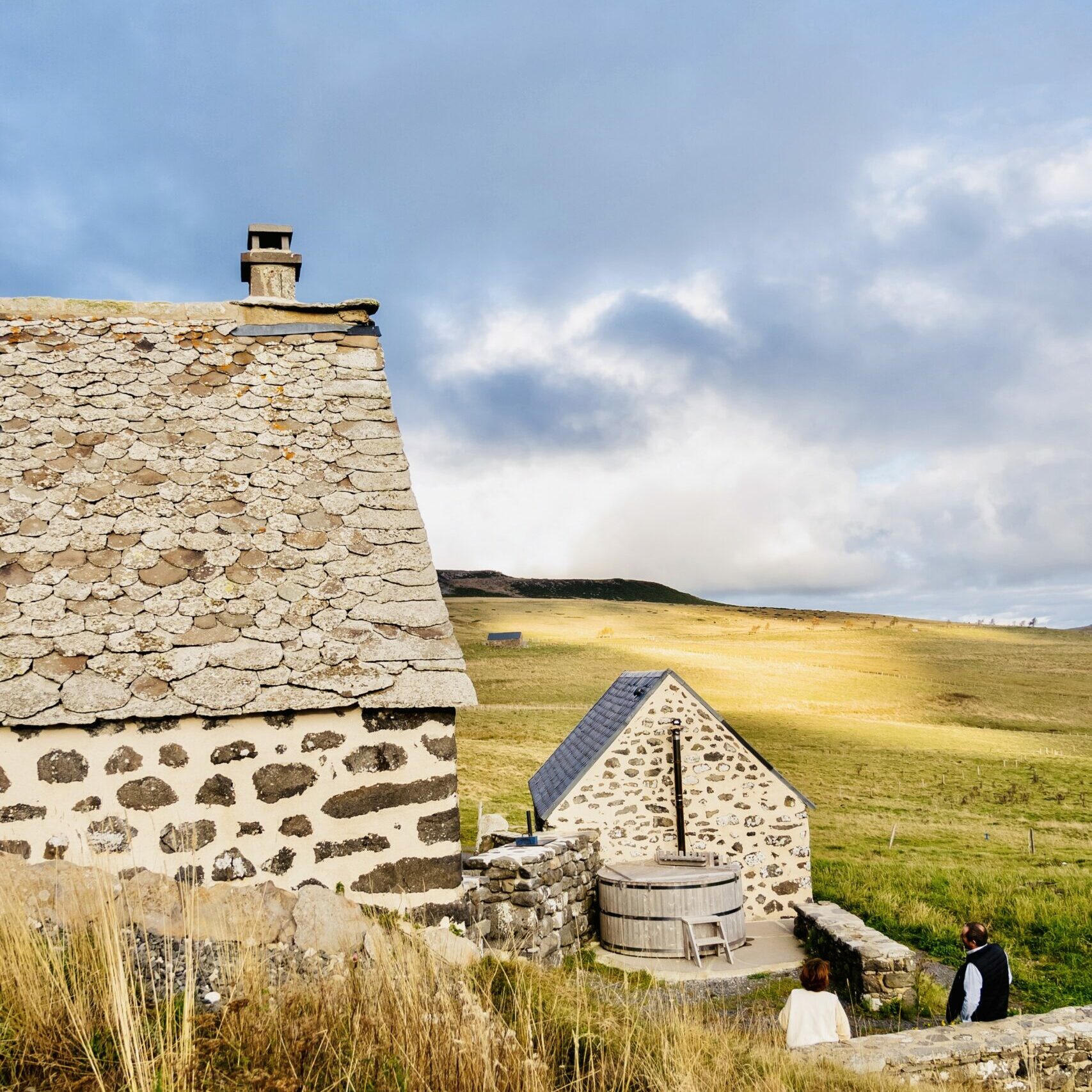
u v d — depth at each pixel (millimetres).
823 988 7930
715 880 13844
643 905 13711
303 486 8344
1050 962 13047
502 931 11969
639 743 16688
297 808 6641
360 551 7895
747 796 16656
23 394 8539
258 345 9727
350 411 9203
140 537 7531
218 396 9023
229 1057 4277
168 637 6820
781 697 63906
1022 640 109188
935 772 38406
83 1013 4336
